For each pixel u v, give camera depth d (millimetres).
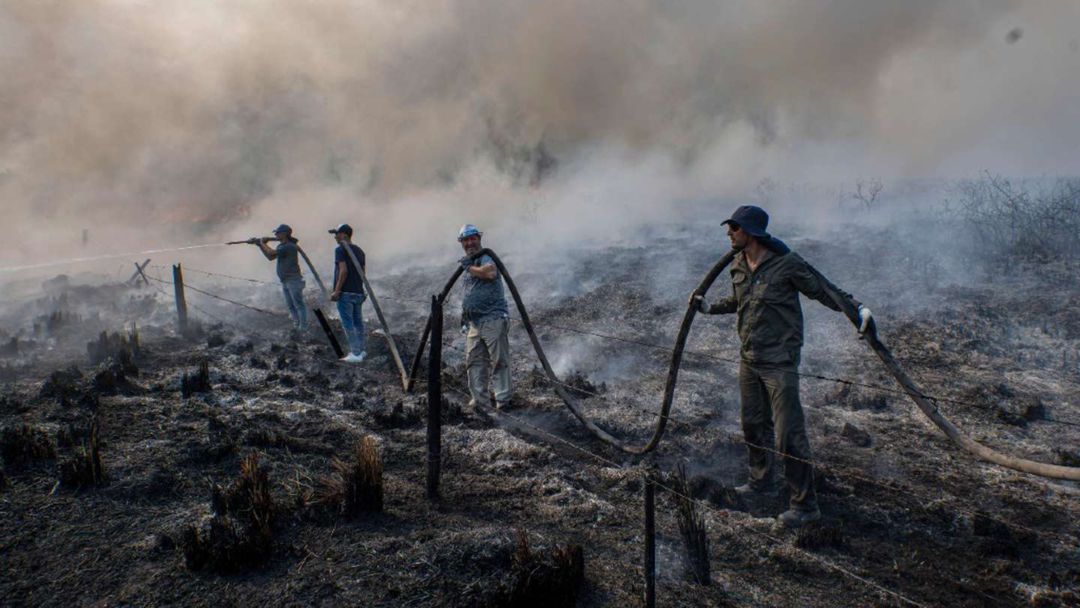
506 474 4602
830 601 3324
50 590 3240
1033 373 6426
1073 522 4035
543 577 3139
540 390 6375
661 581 3424
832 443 5160
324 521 3875
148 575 3355
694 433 5340
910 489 4445
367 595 3172
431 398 4105
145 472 4387
